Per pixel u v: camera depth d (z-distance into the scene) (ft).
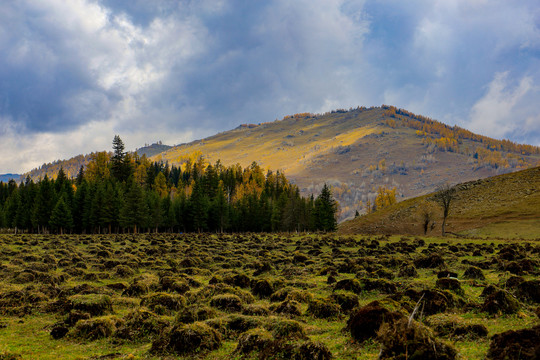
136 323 47.01
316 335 41.01
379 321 35.78
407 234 265.54
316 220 345.10
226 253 143.23
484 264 90.63
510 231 207.41
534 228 201.16
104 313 54.80
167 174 612.70
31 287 70.23
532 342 26.78
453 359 28.17
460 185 334.65
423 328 29.63
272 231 362.74
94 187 338.95
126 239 231.30
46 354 40.24
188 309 49.80
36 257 118.83
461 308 47.67
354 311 46.85
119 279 90.02
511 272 77.56
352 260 110.22
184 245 183.93
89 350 41.57
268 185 531.09
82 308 54.24
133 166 483.92
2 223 337.72
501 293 45.60
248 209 376.68
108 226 325.42
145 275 90.27
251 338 37.50
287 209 342.64
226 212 356.79
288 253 151.84
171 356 37.83
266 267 99.81
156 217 328.08
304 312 51.83
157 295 58.75
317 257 132.98
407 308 43.91
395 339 29.35
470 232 228.22
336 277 82.43
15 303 59.72
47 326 50.24
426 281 70.90
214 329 42.09
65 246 173.99
